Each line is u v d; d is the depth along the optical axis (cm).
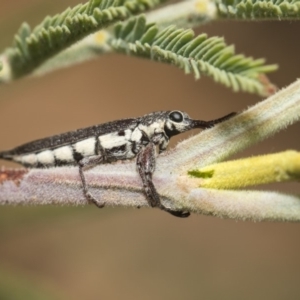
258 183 10
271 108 10
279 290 21
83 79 22
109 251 21
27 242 20
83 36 10
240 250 22
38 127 21
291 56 21
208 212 10
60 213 12
